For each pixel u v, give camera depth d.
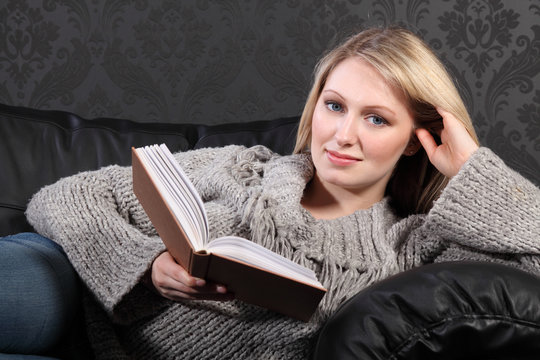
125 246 1.04
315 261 1.04
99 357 1.06
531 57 2.10
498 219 1.03
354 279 1.03
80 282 1.06
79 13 2.21
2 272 0.90
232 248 0.79
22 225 1.32
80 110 2.23
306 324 0.99
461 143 1.10
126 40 2.21
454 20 2.13
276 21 2.18
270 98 2.21
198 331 1.05
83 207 1.11
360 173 1.07
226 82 2.21
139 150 0.91
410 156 1.23
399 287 0.78
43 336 0.93
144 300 1.04
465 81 2.13
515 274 0.79
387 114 1.04
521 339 0.74
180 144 1.51
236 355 1.05
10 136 1.41
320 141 1.08
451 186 1.05
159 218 0.84
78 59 2.22
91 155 1.43
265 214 1.03
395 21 2.14
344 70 1.06
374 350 0.73
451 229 1.05
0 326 0.88
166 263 0.90
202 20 2.20
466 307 0.75
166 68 2.21
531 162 2.13
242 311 1.02
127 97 2.22
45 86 2.23
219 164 1.22
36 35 2.22
